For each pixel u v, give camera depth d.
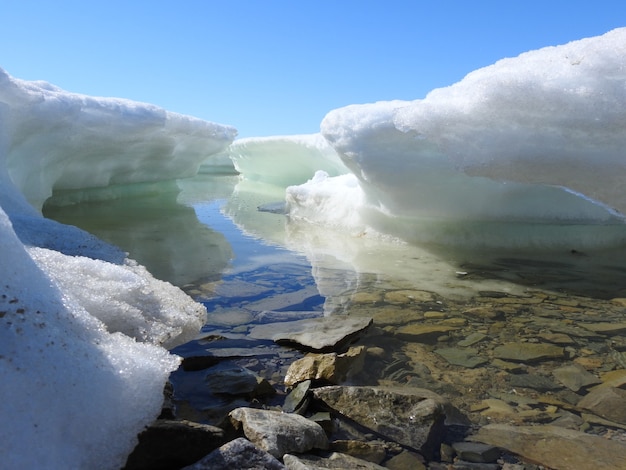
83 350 1.18
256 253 3.87
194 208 6.80
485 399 1.66
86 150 5.79
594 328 2.32
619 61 2.48
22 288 1.27
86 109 5.33
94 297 1.77
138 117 6.03
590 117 2.59
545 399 1.66
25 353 1.07
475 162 3.05
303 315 2.43
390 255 3.86
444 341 2.15
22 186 4.25
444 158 3.74
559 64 2.69
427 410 1.52
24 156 4.35
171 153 8.07
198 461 1.11
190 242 4.23
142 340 1.75
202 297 2.66
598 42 2.57
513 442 1.40
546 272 3.35
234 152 12.52
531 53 3.02
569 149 2.80
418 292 2.86
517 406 1.62
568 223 3.94
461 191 3.95
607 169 2.74
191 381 1.71
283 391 1.68
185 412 1.50
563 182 2.90
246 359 1.90
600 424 1.51
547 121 2.74
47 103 4.27
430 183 3.95
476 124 2.95
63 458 0.97
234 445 1.15
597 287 3.00
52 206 6.08
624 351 2.06
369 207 4.70
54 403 1.02
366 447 1.36
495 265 3.54
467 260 3.69
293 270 3.34
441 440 1.41
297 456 1.26
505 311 2.55
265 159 11.16
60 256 1.99
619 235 4.16
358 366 1.88
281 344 2.06
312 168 9.99
